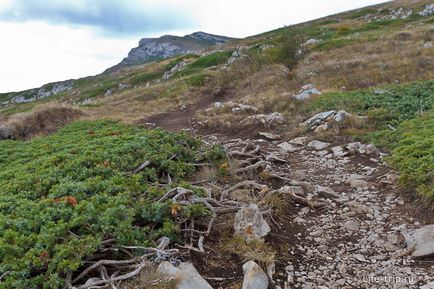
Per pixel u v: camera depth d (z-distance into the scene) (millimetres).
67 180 7293
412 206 6402
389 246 5512
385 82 15797
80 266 4648
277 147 11062
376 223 6199
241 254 5156
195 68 40156
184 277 4332
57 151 10773
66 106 20234
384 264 5148
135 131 12312
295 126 12492
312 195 7340
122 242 4871
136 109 21453
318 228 6168
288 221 6395
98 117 19219
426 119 10266
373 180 7754
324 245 5703
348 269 5102
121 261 4578
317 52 26516
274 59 26438
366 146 9422
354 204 6785
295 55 27422
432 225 5551
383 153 9062
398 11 56438
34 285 4191
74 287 4160
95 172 7617
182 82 27438
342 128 11070
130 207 5809
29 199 6945
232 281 4715
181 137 10320
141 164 8180
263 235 5539
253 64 26703
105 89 53719
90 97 52281
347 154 9391
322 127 11328
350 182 7766
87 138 12023
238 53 35688
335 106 13016
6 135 17562
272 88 19422
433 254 5098
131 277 4383
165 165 8109
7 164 10703
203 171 8297
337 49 26703
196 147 10172
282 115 13789
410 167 7152
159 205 5621
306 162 9492
